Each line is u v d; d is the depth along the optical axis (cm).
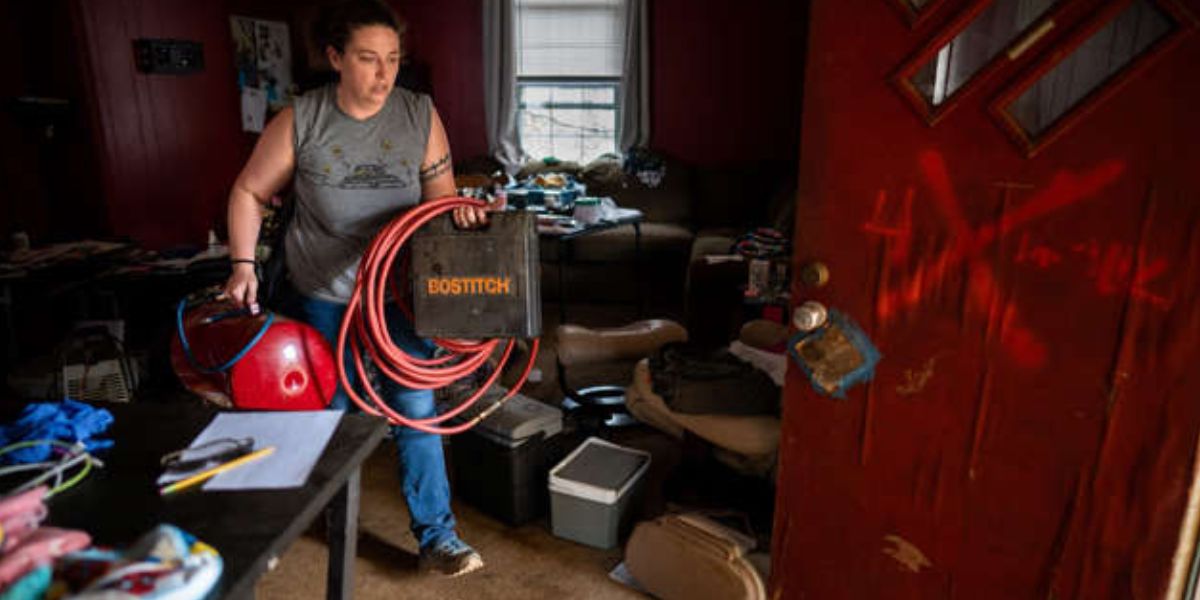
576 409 298
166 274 298
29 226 349
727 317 336
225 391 150
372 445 127
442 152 180
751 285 300
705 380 226
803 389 159
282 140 166
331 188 168
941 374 143
